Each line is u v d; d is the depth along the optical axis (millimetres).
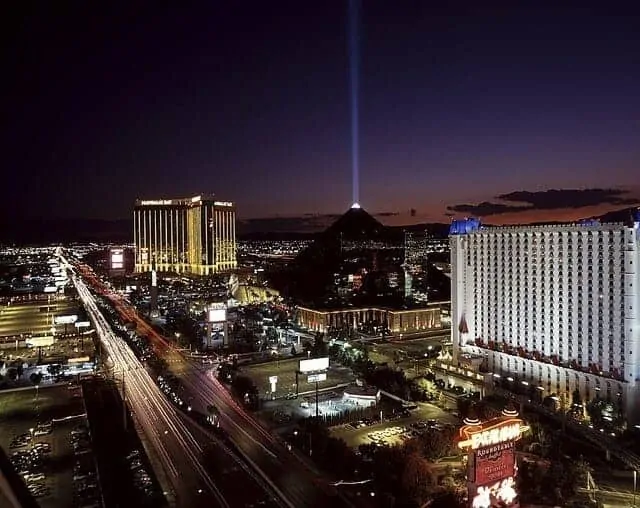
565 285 184750
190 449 143500
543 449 137125
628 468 135125
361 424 164625
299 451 143125
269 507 112188
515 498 103188
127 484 121688
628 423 163375
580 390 178875
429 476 121250
